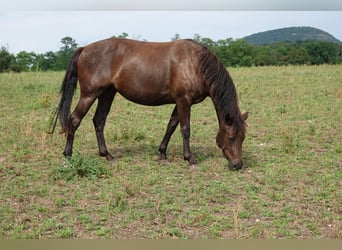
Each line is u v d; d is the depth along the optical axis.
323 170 7.27
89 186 6.47
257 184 6.59
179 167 7.43
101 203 5.86
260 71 21.55
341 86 15.85
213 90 7.18
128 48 7.55
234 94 7.13
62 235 4.86
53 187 6.45
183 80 7.21
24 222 5.22
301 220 5.29
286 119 11.22
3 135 9.45
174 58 7.29
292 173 7.05
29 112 12.25
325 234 4.93
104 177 6.89
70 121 7.66
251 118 11.41
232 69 23.78
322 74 19.36
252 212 5.56
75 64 7.71
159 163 7.67
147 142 9.16
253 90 15.30
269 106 12.81
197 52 7.25
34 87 16.08
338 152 8.30
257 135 9.69
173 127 7.73
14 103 13.40
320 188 6.38
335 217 5.34
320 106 12.59
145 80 7.40
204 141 9.28
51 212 5.54
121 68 7.47
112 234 4.94
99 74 7.52
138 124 10.80
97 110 7.98
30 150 8.35
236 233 4.82
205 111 12.34
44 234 4.92
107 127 10.31
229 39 44.88
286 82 16.97
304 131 9.77
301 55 43.16
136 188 6.23
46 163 7.63
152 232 4.99
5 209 5.56
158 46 7.52
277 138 9.38
